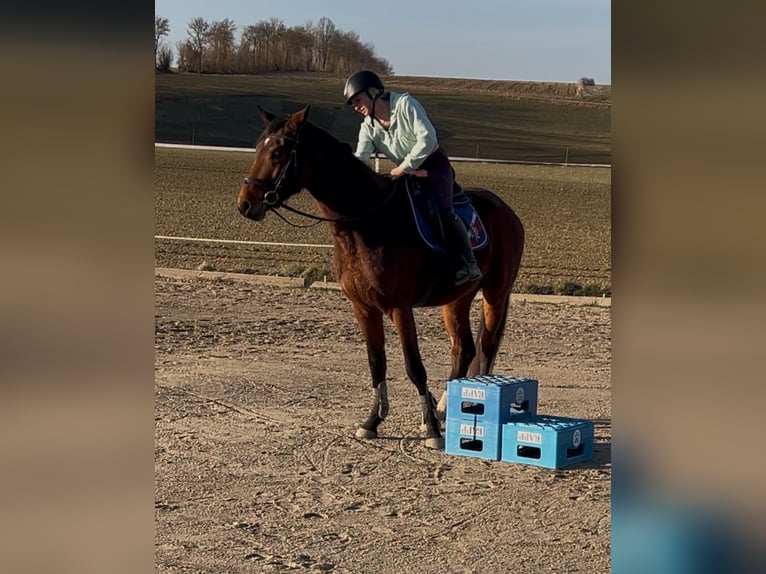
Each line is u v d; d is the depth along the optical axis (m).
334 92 77.88
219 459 6.21
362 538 4.85
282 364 9.02
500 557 4.59
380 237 6.24
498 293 7.36
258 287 13.01
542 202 30.11
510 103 86.25
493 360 7.47
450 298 6.73
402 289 6.36
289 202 24.50
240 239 18.08
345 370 8.90
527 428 6.25
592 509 5.38
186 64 84.31
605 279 14.73
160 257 15.18
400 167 6.36
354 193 6.20
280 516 5.18
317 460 6.27
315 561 4.51
